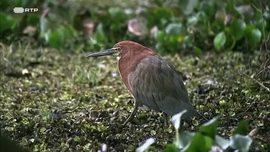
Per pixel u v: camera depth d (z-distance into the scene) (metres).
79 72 13.66
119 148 9.12
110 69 14.09
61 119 10.40
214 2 16.14
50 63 14.66
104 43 15.51
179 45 15.20
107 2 20.42
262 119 9.98
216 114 10.37
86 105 11.48
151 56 10.12
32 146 9.40
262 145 8.95
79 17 15.97
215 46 14.33
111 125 10.05
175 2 18.58
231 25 13.97
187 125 9.76
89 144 9.28
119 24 16.03
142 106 10.16
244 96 11.25
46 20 15.47
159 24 16.00
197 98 11.41
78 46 15.61
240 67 13.45
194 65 14.21
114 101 11.62
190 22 15.27
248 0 12.37
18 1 16.41
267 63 11.98
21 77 13.60
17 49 15.34
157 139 9.47
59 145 9.44
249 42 13.60
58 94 12.33
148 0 20.31
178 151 8.03
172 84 9.73
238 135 8.02
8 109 11.25
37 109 11.15
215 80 12.72
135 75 10.04
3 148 8.45
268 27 12.76
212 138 7.94
